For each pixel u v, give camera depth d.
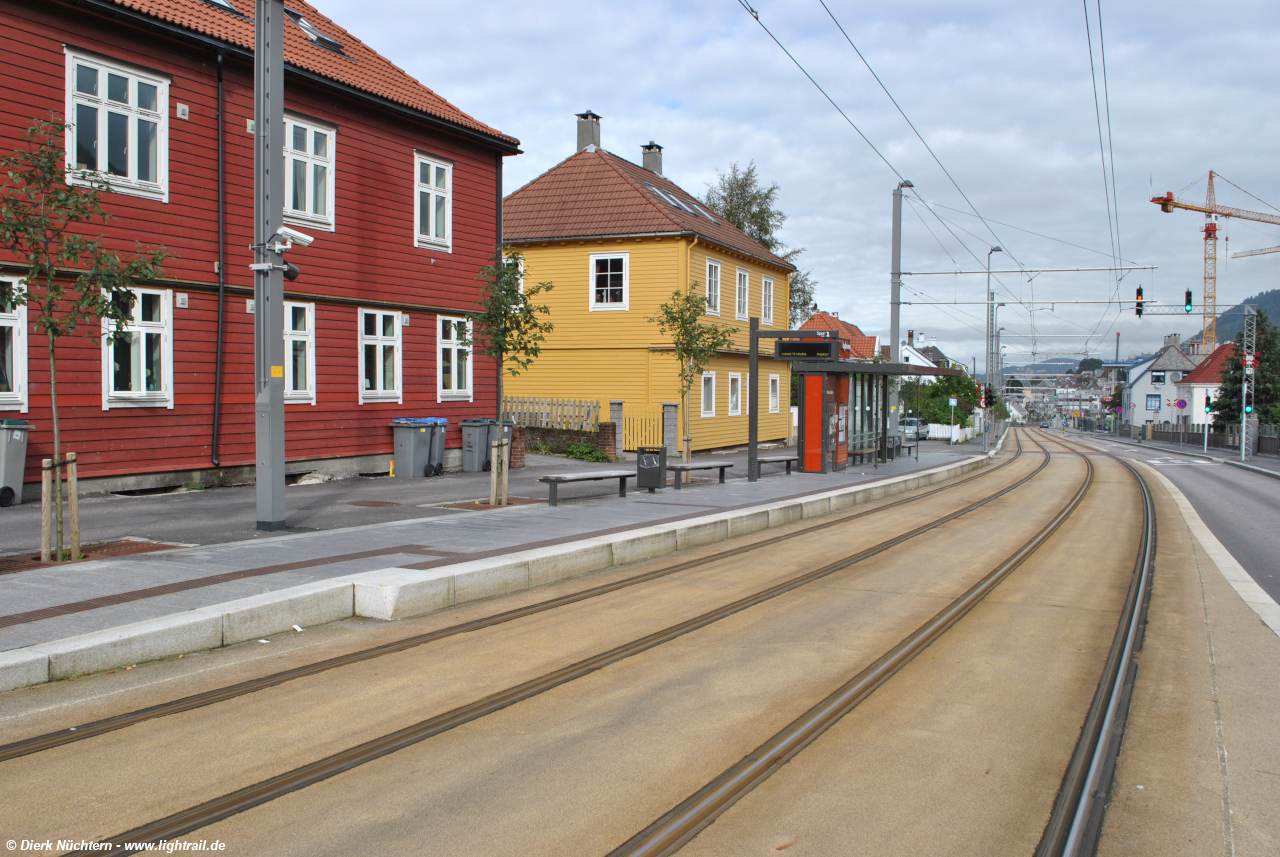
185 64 15.57
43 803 4.29
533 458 25.31
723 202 51.97
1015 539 13.78
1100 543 13.68
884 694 6.18
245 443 16.69
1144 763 5.06
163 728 5.28
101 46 14.27
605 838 4.04
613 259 31.02
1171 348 104.75
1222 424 66.81
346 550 9.97
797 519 15.89
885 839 4.10
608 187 32.28
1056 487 24.39
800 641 7.53
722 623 8.15
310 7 20.94
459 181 21.53
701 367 26.97
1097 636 7.85
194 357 15.82
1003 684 6.43
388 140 19.53
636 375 30.89
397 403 19.92
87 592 7.68
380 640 7.29
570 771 4.77
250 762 4.80
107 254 9.23
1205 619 8.62
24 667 5.81
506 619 8.11
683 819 4.22
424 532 11.48
